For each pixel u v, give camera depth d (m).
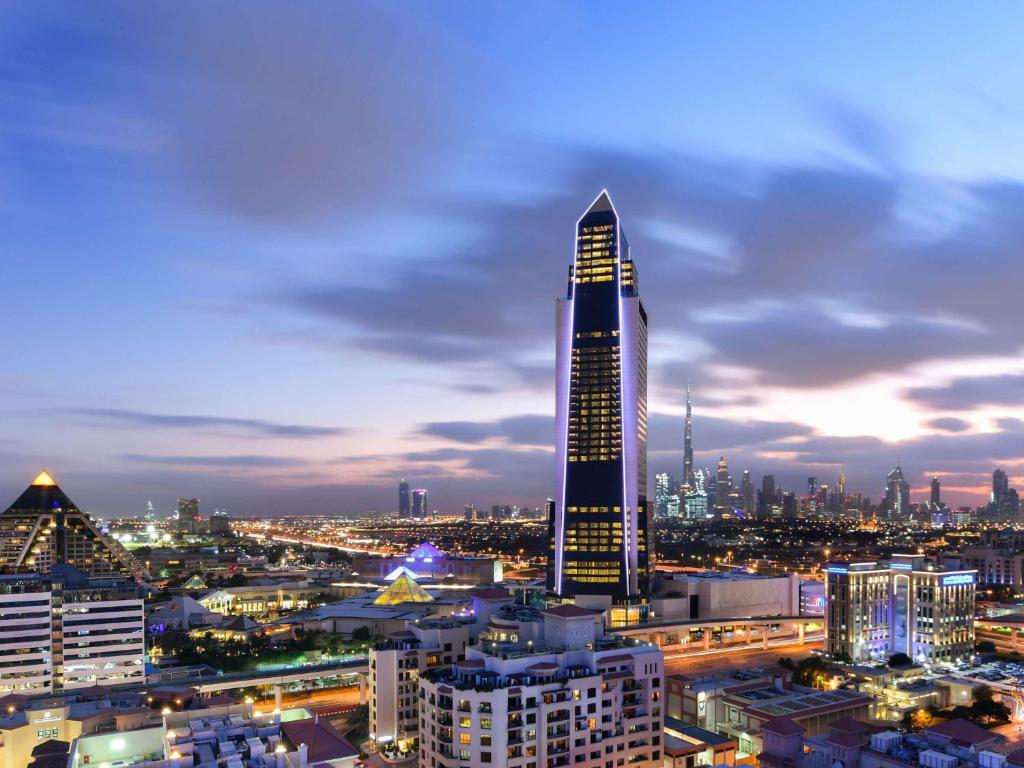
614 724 199.38
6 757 197.50
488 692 184.75
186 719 172.38
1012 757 155.75
